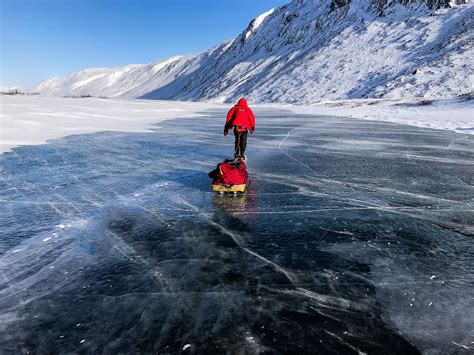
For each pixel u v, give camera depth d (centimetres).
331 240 350
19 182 561
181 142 1009
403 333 212
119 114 1867
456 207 457
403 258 312
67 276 277
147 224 389
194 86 18938
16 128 1111
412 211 440
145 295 251
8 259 305
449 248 334
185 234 362
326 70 8369
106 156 777
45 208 440
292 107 3997
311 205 460
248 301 244
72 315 228
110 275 279
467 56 5878
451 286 267
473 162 746
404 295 254
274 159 774
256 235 361
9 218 404
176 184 560
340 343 204
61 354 194
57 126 1232
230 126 618
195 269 289
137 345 200
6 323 220
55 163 698
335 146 962
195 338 207
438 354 195
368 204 466
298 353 196
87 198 482
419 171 662
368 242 346
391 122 1728
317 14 14450
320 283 269
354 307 239
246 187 530
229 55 18462
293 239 352
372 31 9406
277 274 282
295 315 229
